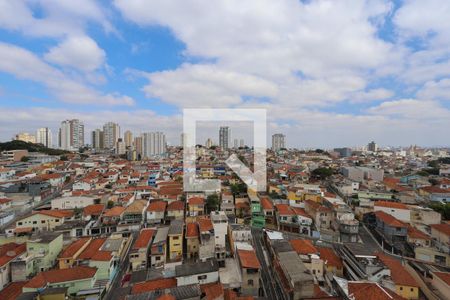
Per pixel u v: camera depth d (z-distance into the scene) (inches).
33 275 2007.9
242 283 1768.0
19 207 3415.4
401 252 2379.4
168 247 2311.8
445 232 2364.7
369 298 1424.7
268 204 3319.4
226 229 2396.7
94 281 1831.9
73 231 2721.5
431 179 4896.7
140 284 1680.6
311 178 5408.5
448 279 1708.9
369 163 7303.2
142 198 3850.9
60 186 4852.4
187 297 1446.9
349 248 2162.9
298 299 1581.0
